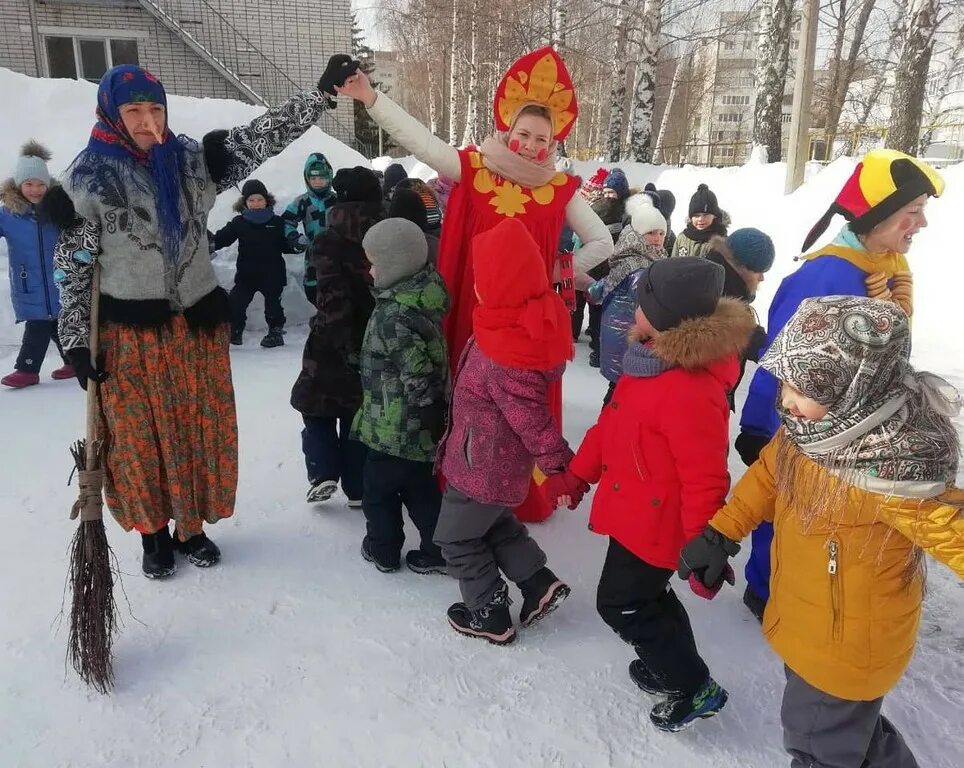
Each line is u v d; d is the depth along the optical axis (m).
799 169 9.96
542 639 2.50
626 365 2.03
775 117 14.20
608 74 22.61
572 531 3.23
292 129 2.73
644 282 1.95
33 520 3.24
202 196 2.61
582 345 6.86
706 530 1.77
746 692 2.23
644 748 2.02
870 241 2.26
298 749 2.01
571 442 4.24
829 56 24.95
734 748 2.02
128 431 2.60
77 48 12.98
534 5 17.84
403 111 2.81
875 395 1.42
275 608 2.64
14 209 4.80
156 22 13.09
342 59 2.68
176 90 13.39
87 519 2.26
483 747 2.02
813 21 9.60
